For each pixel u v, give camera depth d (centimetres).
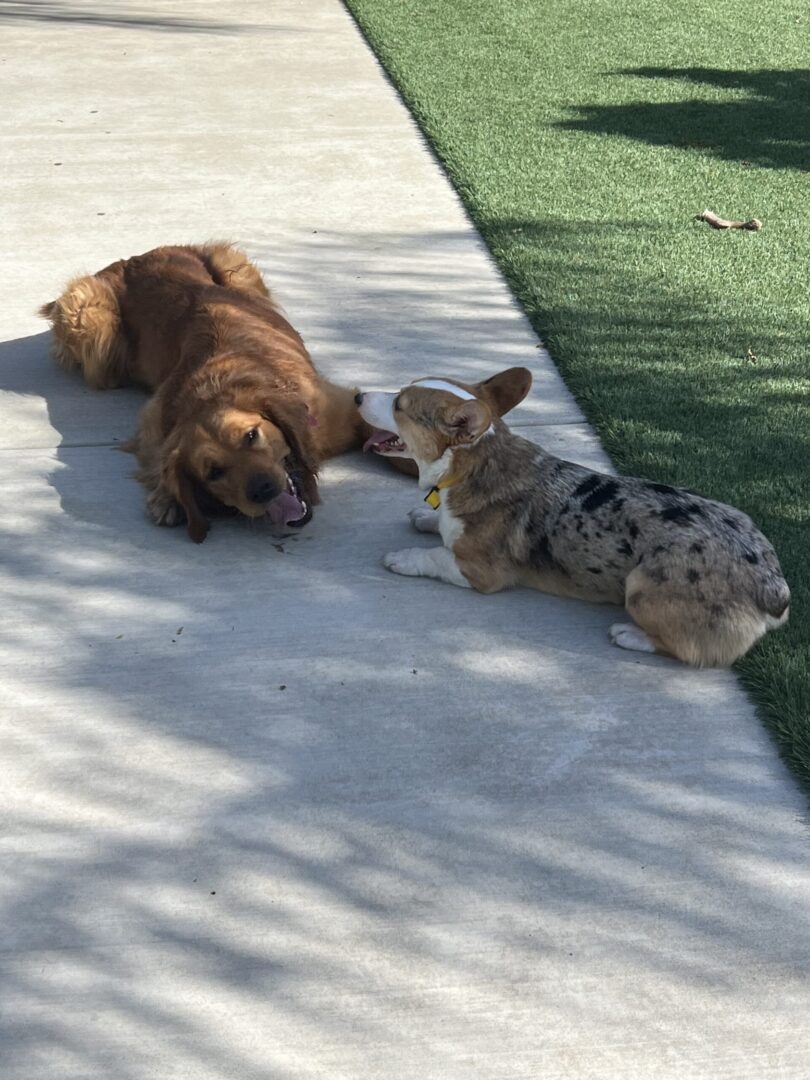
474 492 265
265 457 278
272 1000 209
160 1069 203
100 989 210
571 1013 207
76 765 238
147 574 275
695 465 295
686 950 213
